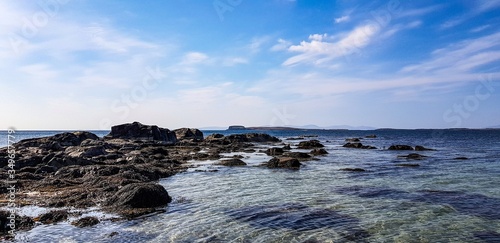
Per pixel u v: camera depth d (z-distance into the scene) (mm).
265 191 19938
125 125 71750
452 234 12000
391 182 22875
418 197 18000
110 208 15367
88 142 44156
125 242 11078
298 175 26578
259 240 11375
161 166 30922
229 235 11875
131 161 31375
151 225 13000
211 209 15562
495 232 12203
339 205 16250
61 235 11719
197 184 22531
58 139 45906
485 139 103438
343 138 127000
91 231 12180
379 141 96500
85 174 23328
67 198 16812
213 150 52812
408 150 54906
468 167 31109
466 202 16797
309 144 63062
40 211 14719
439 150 54312
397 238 11578
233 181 23734
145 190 16062
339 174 27000
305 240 11375
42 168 24125
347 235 11883
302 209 15508
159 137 73438
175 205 16328
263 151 54000
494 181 23047
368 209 15492
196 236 11742
